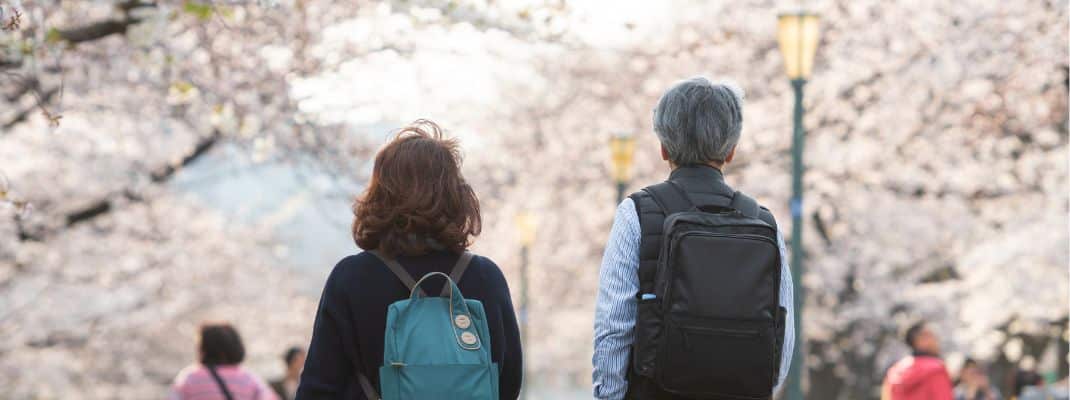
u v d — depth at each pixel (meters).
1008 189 25.92
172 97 17.27
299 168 21.61
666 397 5.28
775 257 5.28
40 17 11.21
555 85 32.09
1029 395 19.88
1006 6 24.70
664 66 30.12
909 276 27.98
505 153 32.19
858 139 27.16
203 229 28.34
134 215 23.64
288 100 18.83
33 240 20.92
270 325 33.31
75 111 18.97
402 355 4.95
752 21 28.77
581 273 35.25
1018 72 25.47
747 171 28.53
